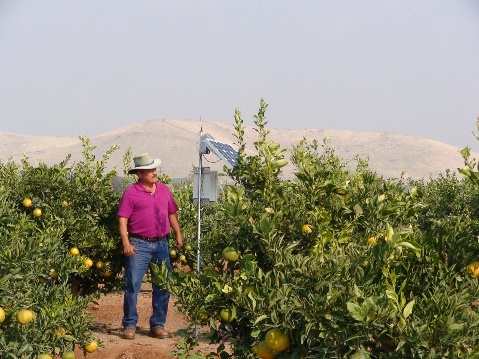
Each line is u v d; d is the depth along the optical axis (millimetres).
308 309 4008
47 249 5840
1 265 4922
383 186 5852
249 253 4992
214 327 4891
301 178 5410
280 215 5078
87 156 9641
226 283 4742
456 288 4125
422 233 5004
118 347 7855
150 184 8648
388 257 4262
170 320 10125
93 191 9352
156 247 8656
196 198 8852
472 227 4734
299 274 4203
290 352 4254
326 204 5418
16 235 5262
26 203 9000
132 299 8578
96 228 9211
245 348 4699
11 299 4914
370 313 3822
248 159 5594
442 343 3748
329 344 3992
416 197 5816
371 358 4055
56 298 5555
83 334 5707
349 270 4148
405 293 4473
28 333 5117
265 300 4273
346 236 5145
